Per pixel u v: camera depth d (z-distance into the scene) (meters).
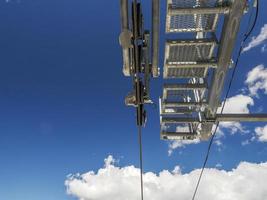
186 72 3.73
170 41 3.29
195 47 3.36
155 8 2.82
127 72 3.23
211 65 3.49
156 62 3.28
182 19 3.19
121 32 2.81
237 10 2.95
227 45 3.24
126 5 2.70
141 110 3.51
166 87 3.85
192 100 4.16
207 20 3.22
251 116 4.02
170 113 4.29
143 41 3.10
